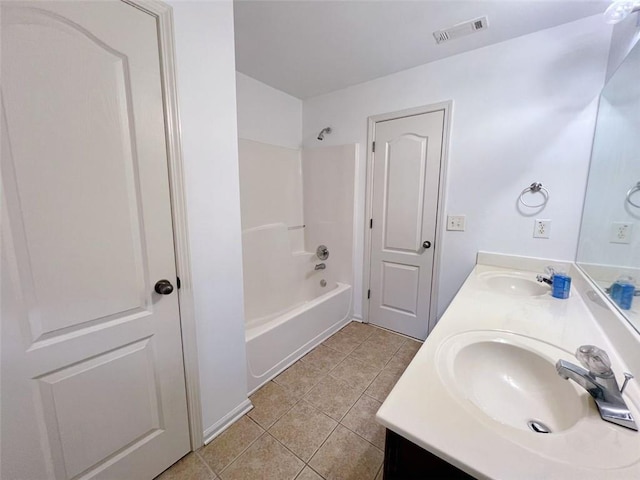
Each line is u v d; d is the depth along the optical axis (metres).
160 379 1.16
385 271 2.52
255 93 2.42
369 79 2.37
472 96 1.94
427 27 1.65
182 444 1.28
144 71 0.99
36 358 0.85
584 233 1.60
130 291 1.04
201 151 1.20
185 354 1.24
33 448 0.88
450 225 2.12
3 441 0.82
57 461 0.93
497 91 1.85
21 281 0.81
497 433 0.56
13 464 0.85
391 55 1.97
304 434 1.44
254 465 1.27
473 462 0.50
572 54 1.61
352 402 1.66
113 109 0.94
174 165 1.10
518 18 1.57
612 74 1.42
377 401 1.67
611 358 0.83
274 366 1.89
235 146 1.33
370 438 1.41
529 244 1.85
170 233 1.12
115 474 1.07
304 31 1.69
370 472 1.24
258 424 1.50
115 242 0.98
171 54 1.05
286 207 2.79
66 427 0.93
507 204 1.89
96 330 0.97
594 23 1.54
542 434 0.56
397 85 2.25
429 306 2.31
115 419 1.05
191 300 1.22
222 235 1.33
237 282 1.44
